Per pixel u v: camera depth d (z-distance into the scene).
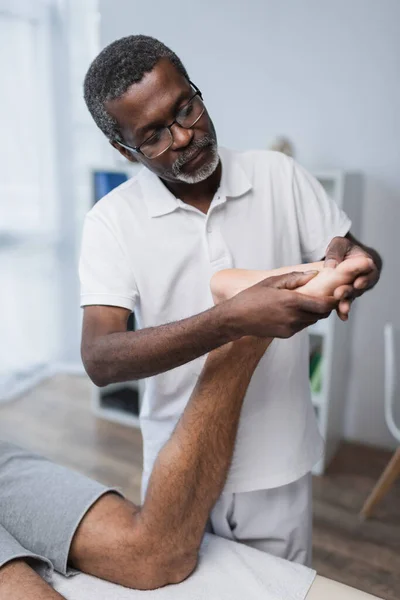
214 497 0.85
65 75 2.85
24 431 2.53
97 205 1.03
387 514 1.93
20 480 0.97
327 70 2.12
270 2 2.16
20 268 3.01
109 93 0.87
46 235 3.02
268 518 1.09
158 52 0.87
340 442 2.40
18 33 2.75
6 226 2.91
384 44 2.00
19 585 0.77
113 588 0.86
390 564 1.69
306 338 1.10
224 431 0.82
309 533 1.15
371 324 2.26
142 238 0.99
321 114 2.17
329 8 2.06
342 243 0.79
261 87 2.27
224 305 0.63
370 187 2.15
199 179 0.93
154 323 1.04
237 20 2.25
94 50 2.80
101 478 2.16
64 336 3.20
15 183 2.89
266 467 1.04
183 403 1.05
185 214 1.00
